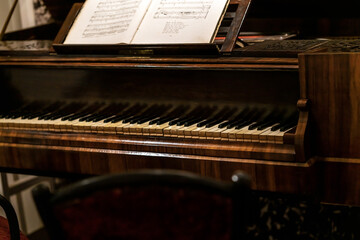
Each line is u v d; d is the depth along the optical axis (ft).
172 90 7.81
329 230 8.86
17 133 8.16
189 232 3.80
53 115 8.52
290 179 6.45
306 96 6.63
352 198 6.63
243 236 3.74
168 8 7.91
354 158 6.53
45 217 3.84
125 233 3.88
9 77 9.02
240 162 6.67
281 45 7.49
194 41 7.46
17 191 11.16
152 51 7.79
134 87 8.07
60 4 11.29
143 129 7.33
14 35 10.65
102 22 8.34
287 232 9.18
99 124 7.75
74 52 8.38
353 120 6.44
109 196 3.73
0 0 12.01
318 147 6.69
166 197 3.68
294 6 10.23
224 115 7.52
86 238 3.93
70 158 7.78
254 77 7.24
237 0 7.70
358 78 6.32
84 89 8.46
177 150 7.06
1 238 6.70
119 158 7.43
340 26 10.02
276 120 7.18
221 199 3.63
